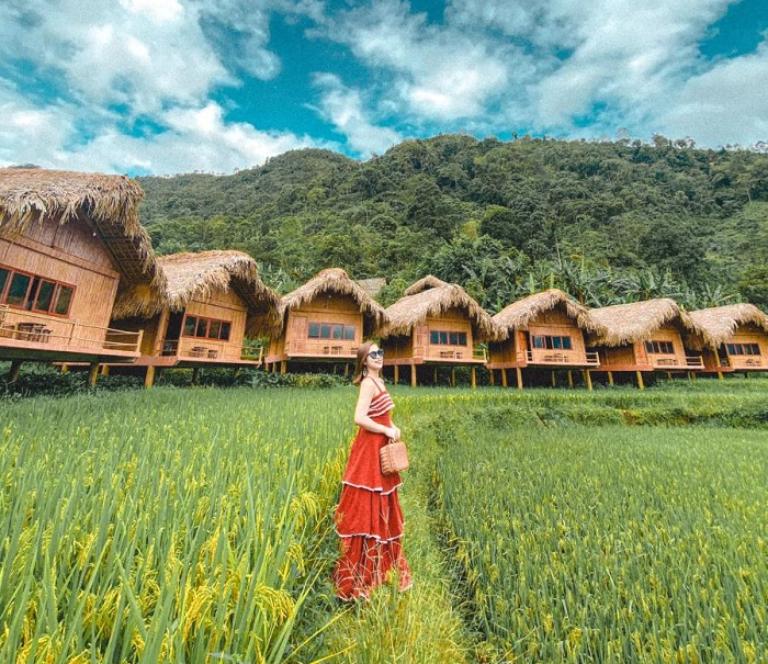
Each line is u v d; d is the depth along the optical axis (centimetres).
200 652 126
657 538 351
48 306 937
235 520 200
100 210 890
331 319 1905
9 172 877
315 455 373
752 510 433
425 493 552
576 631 225
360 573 249
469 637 254
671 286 3516
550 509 434
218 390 1189
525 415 1359
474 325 2159
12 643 110
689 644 210
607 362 2494
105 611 132
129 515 182
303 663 179
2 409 576
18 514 174
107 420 489
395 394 1351
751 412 1474
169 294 1192
